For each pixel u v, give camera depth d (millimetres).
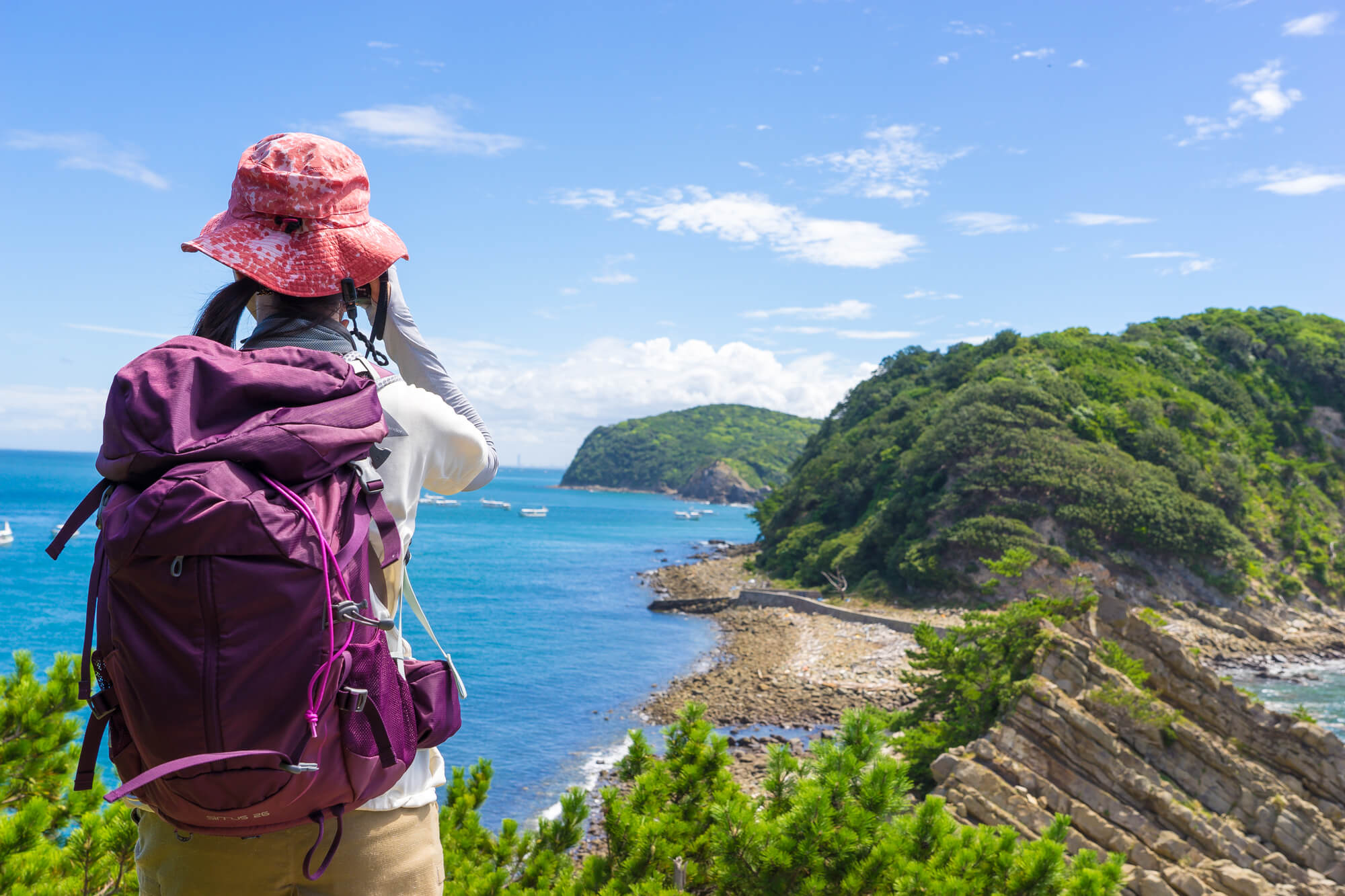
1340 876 16266
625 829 6422
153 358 1452
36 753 5750
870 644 52438
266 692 1258
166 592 1222
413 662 1685
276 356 1542
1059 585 63906
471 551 115562
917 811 6590
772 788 7004
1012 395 81750
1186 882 15398
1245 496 80438
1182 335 120375
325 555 1317
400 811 1654
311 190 1726
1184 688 19781
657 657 50688
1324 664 57781
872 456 87875
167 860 1597
